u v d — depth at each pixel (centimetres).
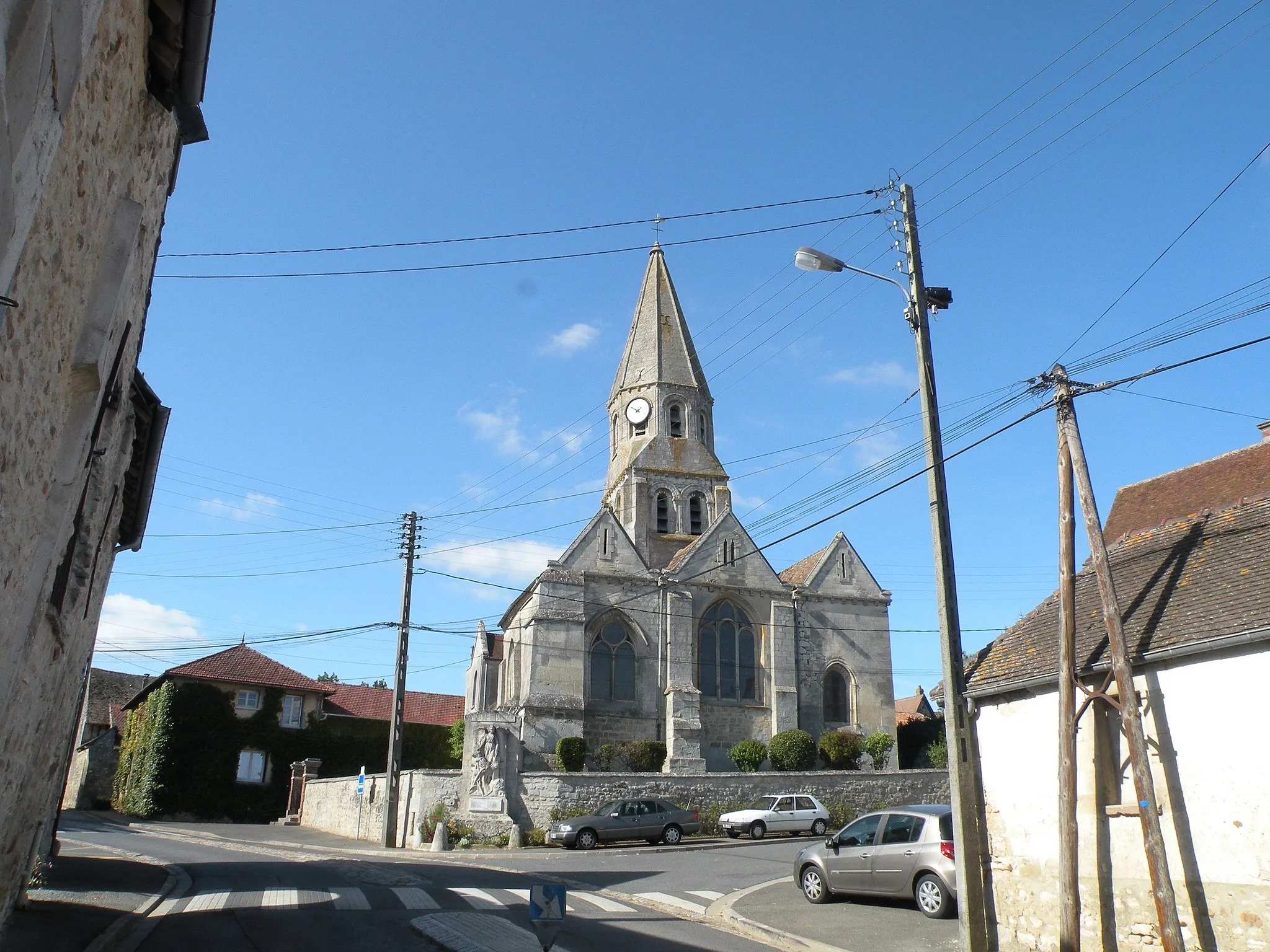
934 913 1596
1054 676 1294
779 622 4566
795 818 3425
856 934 1502
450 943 1276
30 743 1048
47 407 811
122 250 927
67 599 1068
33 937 1170
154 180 1094
